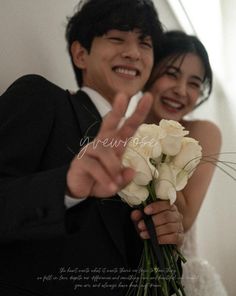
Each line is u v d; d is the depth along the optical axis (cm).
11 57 96
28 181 47
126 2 94
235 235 204
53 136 69
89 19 95
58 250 63
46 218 44
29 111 66
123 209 71
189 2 182
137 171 61
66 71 117
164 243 67
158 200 66
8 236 48
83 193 44
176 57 129
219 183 211
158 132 62
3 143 61
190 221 129
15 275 60
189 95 135
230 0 228
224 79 229
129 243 73
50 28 113
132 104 124
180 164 64
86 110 77
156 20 103
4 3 96
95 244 66
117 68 94
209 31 210
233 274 200
